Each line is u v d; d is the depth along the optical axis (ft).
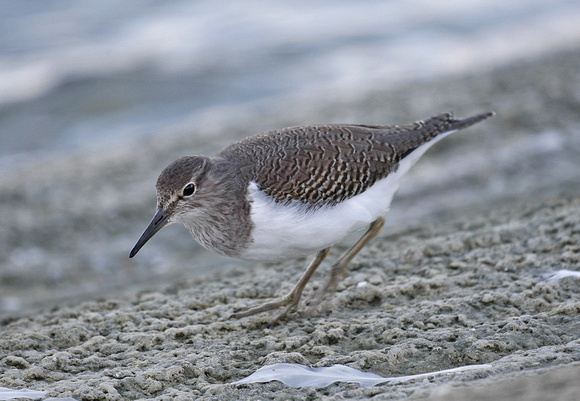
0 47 90.07
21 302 43.11
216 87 82.84
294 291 32.04
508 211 44.04
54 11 99.40
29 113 77.82
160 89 82.79
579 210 38.47
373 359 26.23
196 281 39.29
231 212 29.66
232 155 30.66
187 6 103.40
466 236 37.04
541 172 53.42
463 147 60.08
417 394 22.17
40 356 28.48
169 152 66.03
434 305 30.07
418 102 69.26
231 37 94.79
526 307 29.30
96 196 58.65
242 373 26.50
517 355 24.94
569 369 21.68
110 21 97.55
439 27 96.53
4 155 71.05
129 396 25.07
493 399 19.95
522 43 88.22
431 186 53.88
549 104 65.72
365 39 93.76
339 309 31.78
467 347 26.43
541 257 33.73
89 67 86.74
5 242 51.83
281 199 29.30
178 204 30.17
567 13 98.58
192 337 29.86
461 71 79.51
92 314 32.83
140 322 31.89
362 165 30.58
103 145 71.36
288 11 102.83
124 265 48.55
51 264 48.80
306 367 26.07
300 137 30.96
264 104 76.95
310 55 89.66
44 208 57.06
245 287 35.40
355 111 68.64
